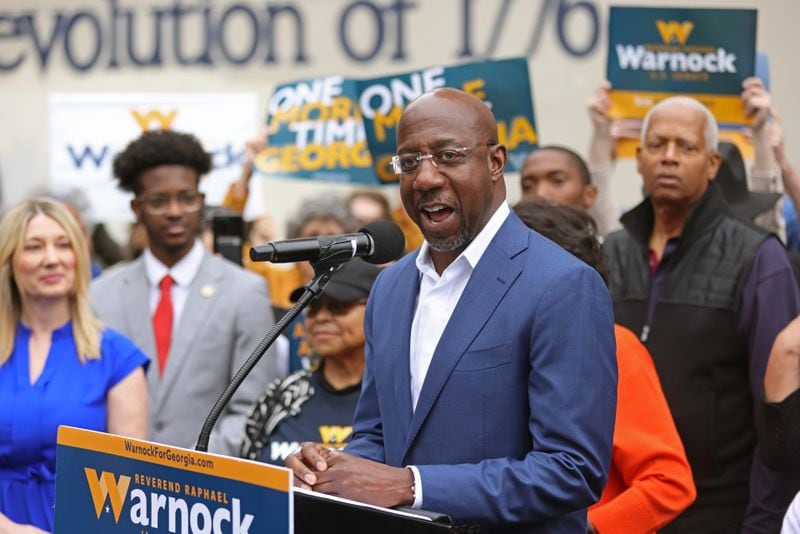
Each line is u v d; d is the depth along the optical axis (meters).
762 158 6.56
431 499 3.17
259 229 8.13
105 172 8.13
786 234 7.26
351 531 2.83
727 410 5.19
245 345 6.14
